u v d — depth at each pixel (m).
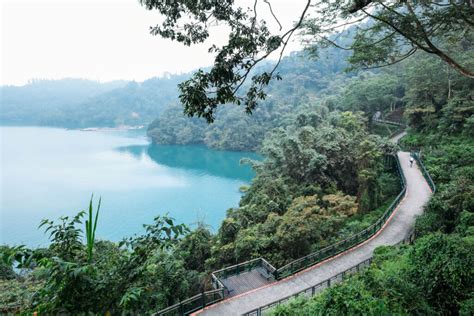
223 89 4.59
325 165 22.00
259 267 13.26
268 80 4.82
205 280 13.24
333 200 19.11
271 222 17.38
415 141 28.14
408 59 35.53
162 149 84.62
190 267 18.28
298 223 14.97
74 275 2.42
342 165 23.00
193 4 5.03
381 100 37.62
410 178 20.58
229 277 12.49
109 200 39.66
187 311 9.78
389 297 5.55
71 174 55.19
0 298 8.80
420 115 29.70
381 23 7.51
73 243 3.15
